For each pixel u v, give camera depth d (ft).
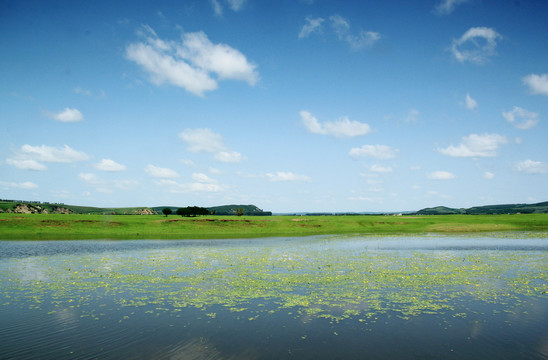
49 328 55.67
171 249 159.94
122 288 82.07
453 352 46.68
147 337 51.78
